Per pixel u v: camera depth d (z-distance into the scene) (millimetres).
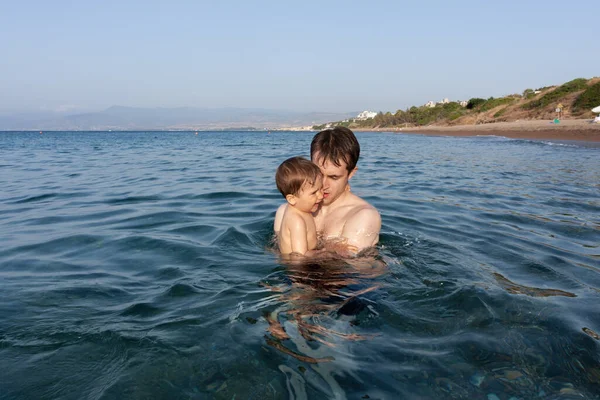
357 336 2232
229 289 2855
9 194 7445
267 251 3801
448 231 4559
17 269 3453
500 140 28562
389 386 1827
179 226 4852
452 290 2826
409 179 9227
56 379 1890
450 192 7359
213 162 14047
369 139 39938
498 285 2953
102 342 2184
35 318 2475
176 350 2090
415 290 2842
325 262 3381
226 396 1766
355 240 3549
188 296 2756
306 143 33281
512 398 1760
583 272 3318
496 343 2168
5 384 1852
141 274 3262
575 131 29078
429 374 1910
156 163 13797
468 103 81562
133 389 1812
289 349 2096
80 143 34219
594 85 52844
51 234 4613
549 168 11273
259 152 20281
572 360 2027
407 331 2295
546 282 3074
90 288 2967
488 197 6859
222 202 6371
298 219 3543
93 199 6844
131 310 2564
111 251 3930
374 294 2766
